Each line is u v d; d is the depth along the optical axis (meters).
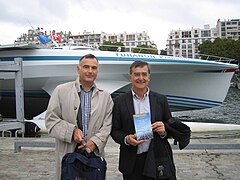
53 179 4.26
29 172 4.57
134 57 10.91
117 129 2.55
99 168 2.33
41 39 11.85
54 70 10.89
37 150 5.88
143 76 2.48
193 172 4.44
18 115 8.68
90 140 2.46
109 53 10.84
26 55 11.03
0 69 8.53
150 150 2.45
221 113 17.41
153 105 2.52
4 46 10.64
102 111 2.55
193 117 15.70
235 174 4.33
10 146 6.30
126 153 2.52
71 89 2.56
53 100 2.56
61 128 2.46
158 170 2.41
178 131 2.47
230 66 12.27
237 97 30.34
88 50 11.03
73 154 2.36
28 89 12.25
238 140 6.17
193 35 130.50
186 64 11.41
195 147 5.25
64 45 12.62
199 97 12.50
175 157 5.24
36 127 9.37
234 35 116.75
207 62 11.72
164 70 11.57
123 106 2.52
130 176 2.52
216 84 12.41
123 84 11.41
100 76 11.02
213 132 9.73
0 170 4.68
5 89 13.32
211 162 4.93
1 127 8.19
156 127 2.42
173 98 12.43
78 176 2.28
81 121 2.52
